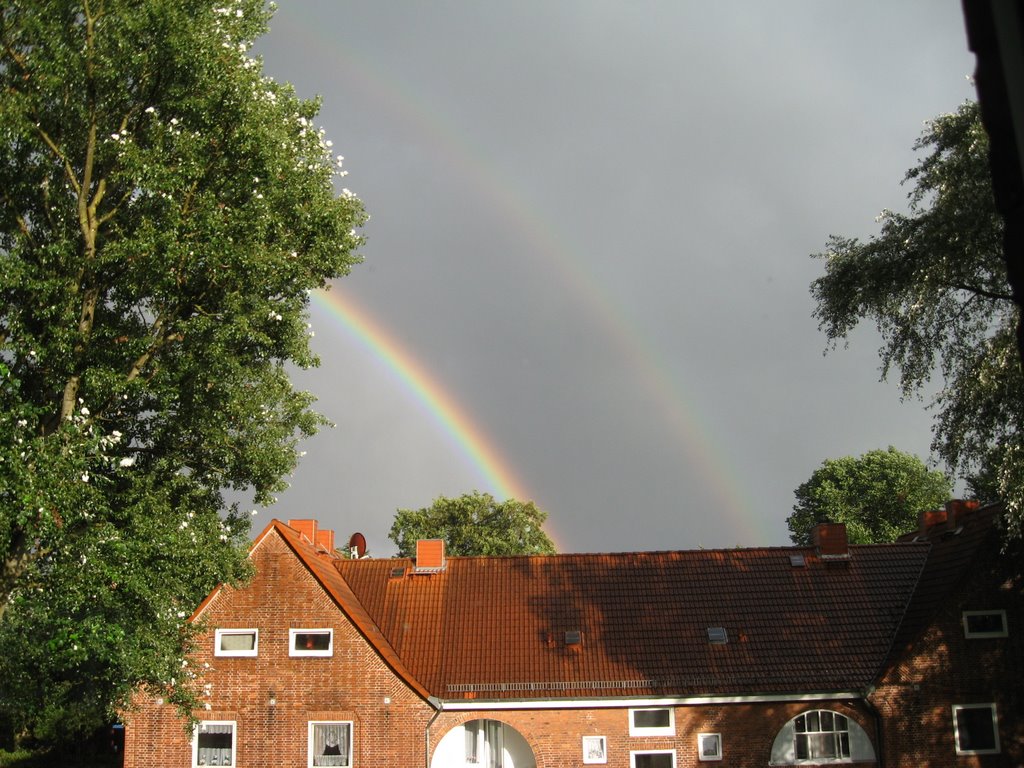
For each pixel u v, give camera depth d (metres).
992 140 4.77
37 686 29.14
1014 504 25.52
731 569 39.62
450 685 35.59
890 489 78.06
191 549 24.56
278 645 34.88
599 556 40.62
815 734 34.38
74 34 24.20
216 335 24.44
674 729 34.41
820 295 30.00
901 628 36.56
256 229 24.88
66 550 22.22
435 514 72.12
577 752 34.31
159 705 34.56
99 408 24.81
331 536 43.62
